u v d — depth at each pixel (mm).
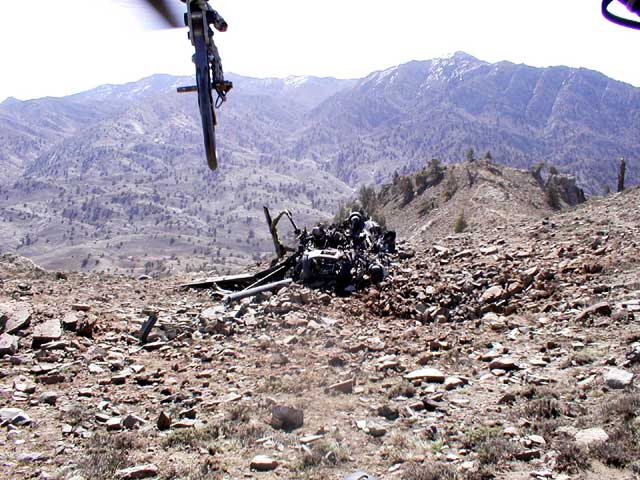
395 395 7996
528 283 13336
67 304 13695
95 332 11477
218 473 5852
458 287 13703
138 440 6695
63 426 7031
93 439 6719
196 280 19609
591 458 5598
